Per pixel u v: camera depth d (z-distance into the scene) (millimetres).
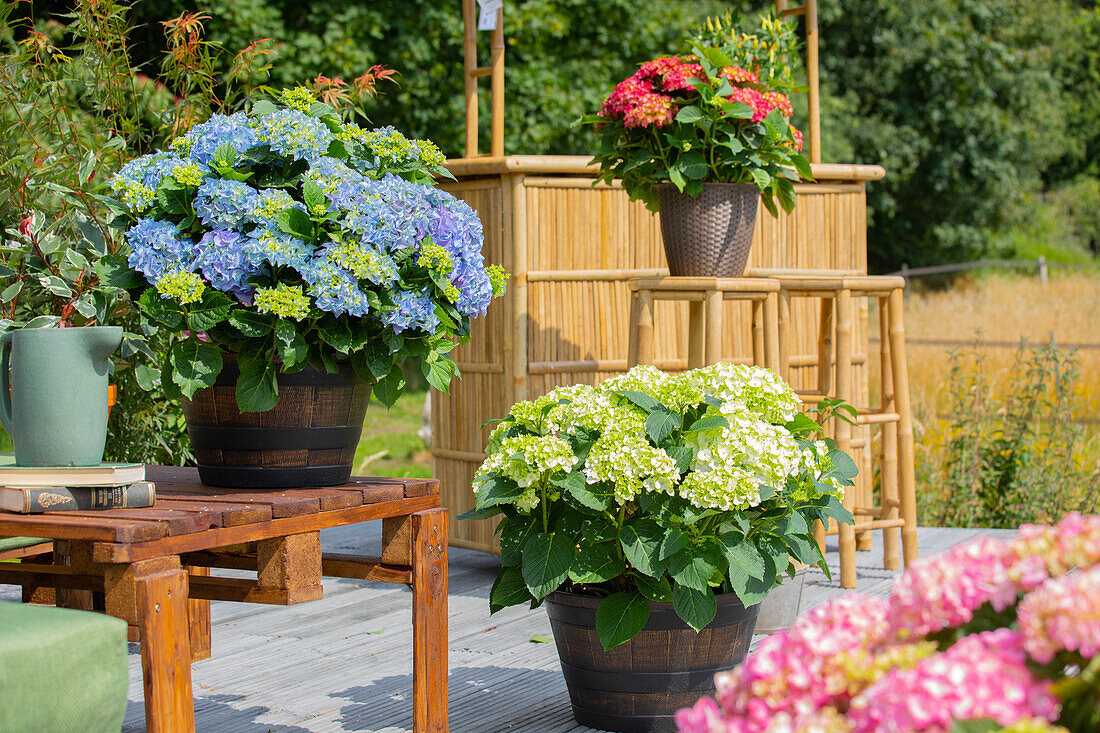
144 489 1888
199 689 2809
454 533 4516
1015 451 5246
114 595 1688
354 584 4121
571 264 4223
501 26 4270
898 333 4016
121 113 4188
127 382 3980
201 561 2385
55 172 3900
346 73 11016
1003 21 17031
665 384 2543
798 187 4648
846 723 1133
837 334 3834
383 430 10031
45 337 1906
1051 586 1125
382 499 2182
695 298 3469
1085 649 1084
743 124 3471
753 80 3527
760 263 4559
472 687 2836
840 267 4793
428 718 2232
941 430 5789
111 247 3674
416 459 8461
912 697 1053
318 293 2031
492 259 4180
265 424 2143
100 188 3898
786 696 1205
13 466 1925
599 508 2301
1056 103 18469
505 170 4035
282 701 2703
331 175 2137
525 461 2342
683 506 2328
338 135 2375
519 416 2559
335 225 2148
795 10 4660
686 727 1236
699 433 2355
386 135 2396
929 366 7578
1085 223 20750
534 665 3043
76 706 1540
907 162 16328
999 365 7836
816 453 2539
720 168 3541
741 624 2471
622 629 2293
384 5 11641
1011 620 1259
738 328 4547
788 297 4000
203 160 2186
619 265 4324
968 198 17016
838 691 1187
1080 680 1073
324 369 2162
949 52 15906
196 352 2078
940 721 1045
